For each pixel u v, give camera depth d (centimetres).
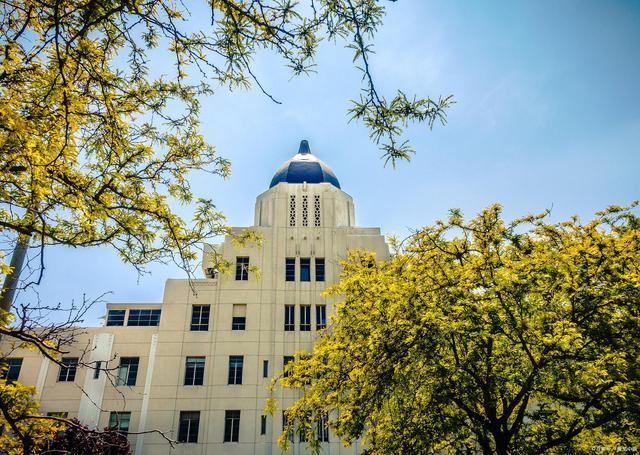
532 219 1271
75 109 588
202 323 3294
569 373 953
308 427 1366
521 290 1035
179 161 932
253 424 2955
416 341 1056
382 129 432
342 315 1390
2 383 667
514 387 1225
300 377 1478
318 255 3591
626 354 1012
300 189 3959
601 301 1052
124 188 845
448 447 1228
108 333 3198
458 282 1127
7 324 650
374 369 1141
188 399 3020
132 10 454
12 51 523
